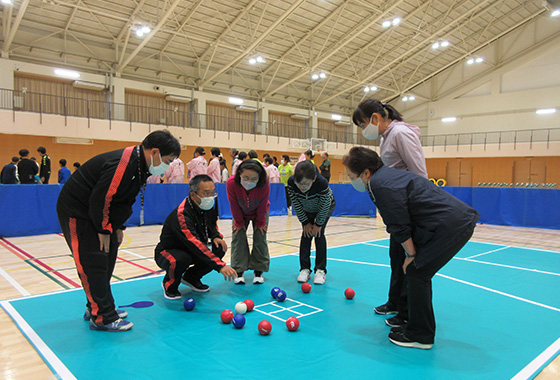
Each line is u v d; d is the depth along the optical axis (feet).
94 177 7.21
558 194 25.04
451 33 66.80
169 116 62.39
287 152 72.49
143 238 19.88
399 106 89.35
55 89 52.54
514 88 73.31
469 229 6.31
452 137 80.79
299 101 77.71
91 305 7.65
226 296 10.08
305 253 11.84
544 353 6.84
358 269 13.23
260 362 6.36
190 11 49.11
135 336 7.41
